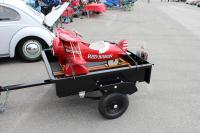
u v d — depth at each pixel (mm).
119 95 4062
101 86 3928
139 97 5047
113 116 4227
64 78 3750
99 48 4445
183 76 6160
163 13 18656
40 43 6535
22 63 6566
